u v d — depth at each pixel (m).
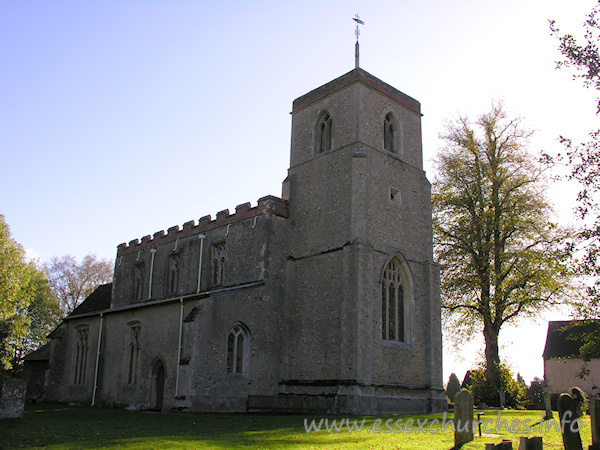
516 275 32.81
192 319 26.41
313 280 28.44
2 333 44.22
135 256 39.31
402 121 31.72
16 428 16.58
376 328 26.41
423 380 28.14
